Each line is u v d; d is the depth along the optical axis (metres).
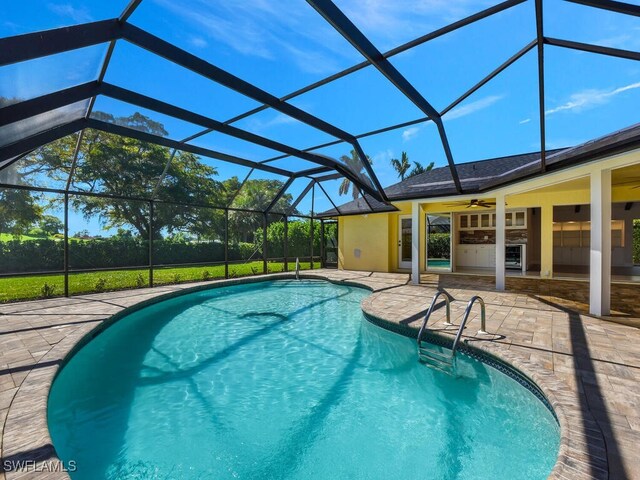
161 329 7.12
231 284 11.93
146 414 3.82
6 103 3.97
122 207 14.53
